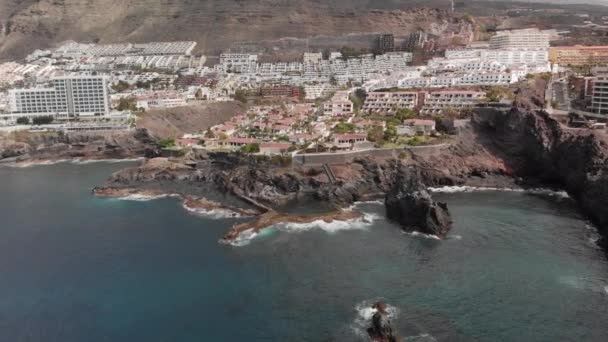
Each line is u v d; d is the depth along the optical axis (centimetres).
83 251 13938
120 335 10019
